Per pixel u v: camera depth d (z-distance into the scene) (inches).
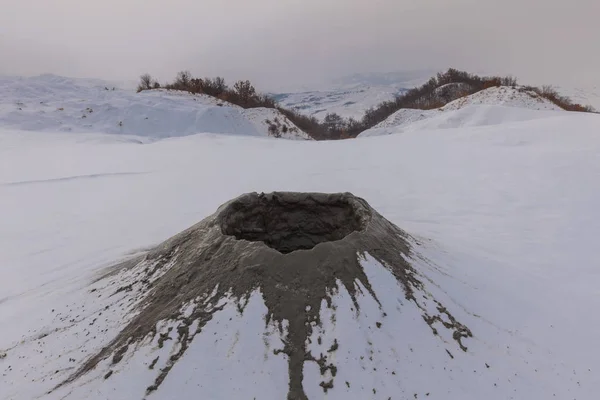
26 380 174.1
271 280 177.9
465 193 450.9
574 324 206.2
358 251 192.7
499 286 226.2
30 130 1170.6
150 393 150.1
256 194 246.5
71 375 170.2
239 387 148.8
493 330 187.2
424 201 430.0
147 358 162.2
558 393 161.6
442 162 614.2
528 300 219.8
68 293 242.1
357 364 155.0
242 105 2137.1
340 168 613.6
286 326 165.2
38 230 376.8
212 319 168.9
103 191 517.0
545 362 176.2
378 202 433.1
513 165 551.2
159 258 232.5
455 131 978.1
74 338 193.2
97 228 379.2
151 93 1844.2
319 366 154.0
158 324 175.0
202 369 154.0
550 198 415.2
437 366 160.1
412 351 163.0
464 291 207.9
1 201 474.6
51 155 786.8
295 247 259.0
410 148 773.3
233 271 185.0
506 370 166.4
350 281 179.8
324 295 173.6
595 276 260.5
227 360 156.1
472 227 350.0
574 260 282.8
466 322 186.4
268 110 1993.1
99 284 241.9
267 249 189.2
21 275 282.7
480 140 786.2
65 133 1137.4
